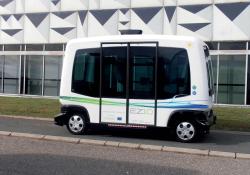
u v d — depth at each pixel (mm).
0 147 9914
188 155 9602
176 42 11211
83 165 8344
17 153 9266
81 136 11711
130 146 10242
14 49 27859
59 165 8281
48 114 16328
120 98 11555
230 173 8086
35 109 17766
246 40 22016
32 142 10664
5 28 27969
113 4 24672
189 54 11109
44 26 26766
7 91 28156
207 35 22719
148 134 12344
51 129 12867
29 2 27203
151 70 11336
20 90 27766
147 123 11352
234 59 22312
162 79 11242
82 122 11969
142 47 11430
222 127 13711
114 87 11641
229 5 22266
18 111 17078
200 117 11117
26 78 27594
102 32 24984
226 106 20672
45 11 26719
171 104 11164
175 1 23312
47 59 26891
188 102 11070
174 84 11172
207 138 11938
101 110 11742
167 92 11211
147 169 8172
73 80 12039
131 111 11477
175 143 11016
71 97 12039
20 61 27703
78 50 12031
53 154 9266
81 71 11977
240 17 22078
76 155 9242
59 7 26250
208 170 8266
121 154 9484
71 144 10539
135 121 11453
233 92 22359
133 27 24219
